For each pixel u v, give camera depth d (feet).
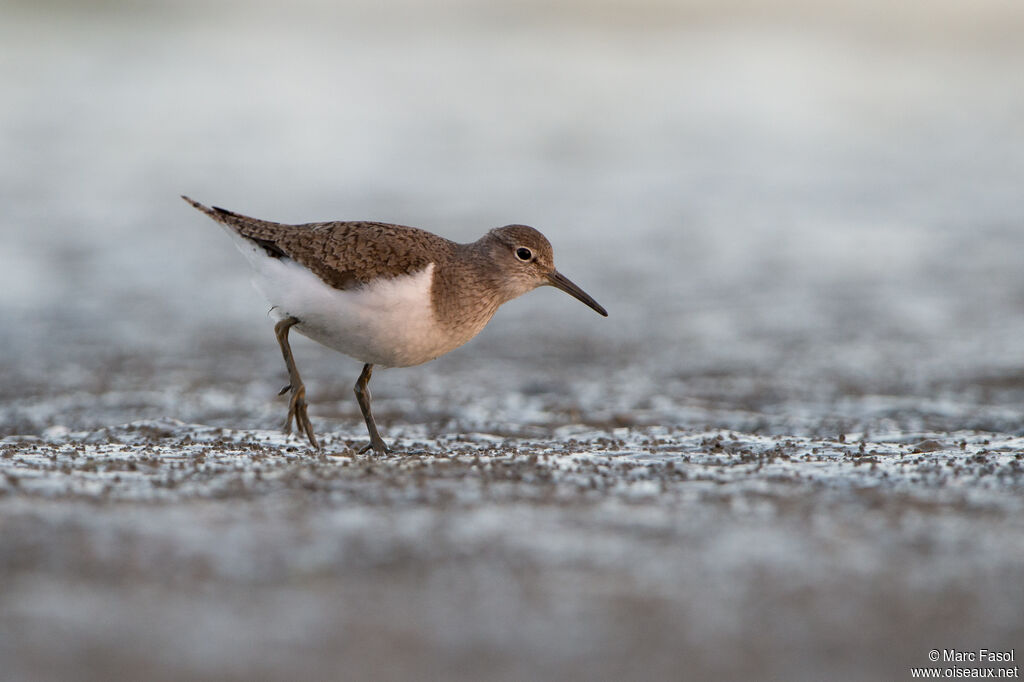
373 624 17.30
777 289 64.18
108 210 78.38
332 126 104.17
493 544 20.85
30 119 101.19
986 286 64.39
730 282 65.72
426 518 22.41
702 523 22.39
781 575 19.47
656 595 18.57
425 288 31.42
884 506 23.85
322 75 123.34
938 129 108.17
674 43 142.92
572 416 39.75
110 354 50.96
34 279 63.87
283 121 105.29
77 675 15.30
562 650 16.61
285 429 32.09
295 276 31.09
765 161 96.73
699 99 118.73
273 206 78.74
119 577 18.76
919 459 29.76
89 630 16.74
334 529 21.56
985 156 98.78
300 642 16.60
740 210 82.33
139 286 63.77
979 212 82.28
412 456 30.63
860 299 62.03
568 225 77.30
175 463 27.89
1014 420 37.86
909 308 60.23
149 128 100.58
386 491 24.63
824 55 137.59
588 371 49.16
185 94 112.68
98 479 25.48
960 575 19.51
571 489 25.14
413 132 103.45
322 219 75.72
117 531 21.09
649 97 119.14
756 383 46.19
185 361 50.14
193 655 16.06
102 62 123.13
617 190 87.15
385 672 15.79
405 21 150.51
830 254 71.72
